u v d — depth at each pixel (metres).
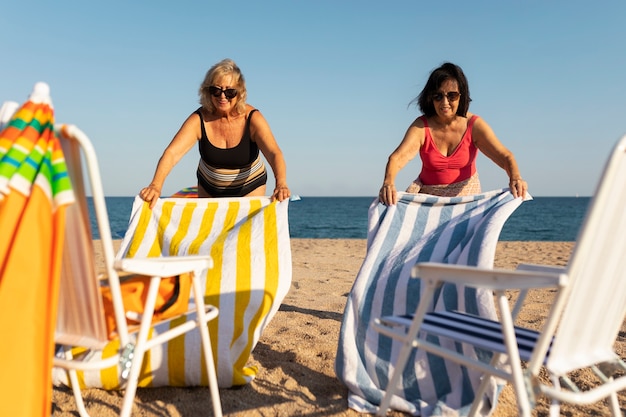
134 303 2.16
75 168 1.83
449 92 3.29
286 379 3.12
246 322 2.92
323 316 4.77
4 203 1.75
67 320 2.00
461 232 2.94
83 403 2.64
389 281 2.92
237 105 3.60
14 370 1.68
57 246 1.77
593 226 1.62
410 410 2.67
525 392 1.71
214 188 3.89
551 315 1.69
